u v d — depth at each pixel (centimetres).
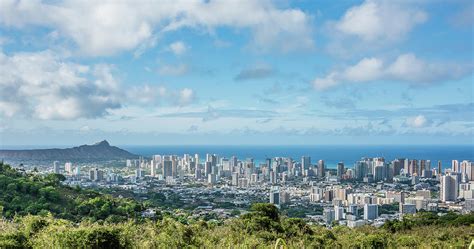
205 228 3347
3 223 2988
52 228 2391
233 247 2772
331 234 3716
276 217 3641
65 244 2105
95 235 2130
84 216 4706
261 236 3170
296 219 3666
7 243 2106
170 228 2812
